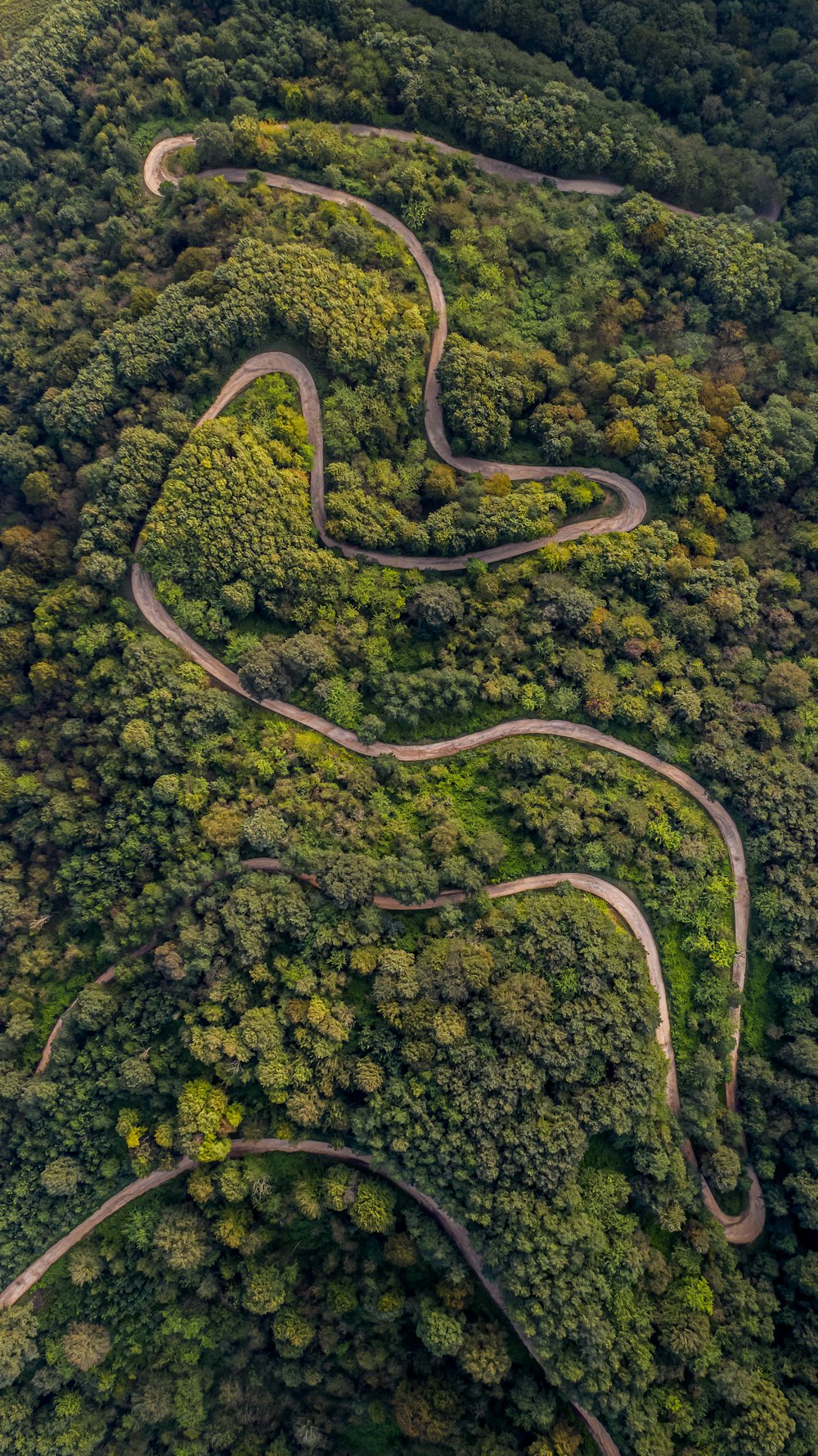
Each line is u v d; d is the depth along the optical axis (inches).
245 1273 2952.8
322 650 3329.2
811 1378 2797.7
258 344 3415.4
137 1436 3041.3
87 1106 3024.1
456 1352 2773.1
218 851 3147.1
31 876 3147.1
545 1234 2684.5
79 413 3233.3
